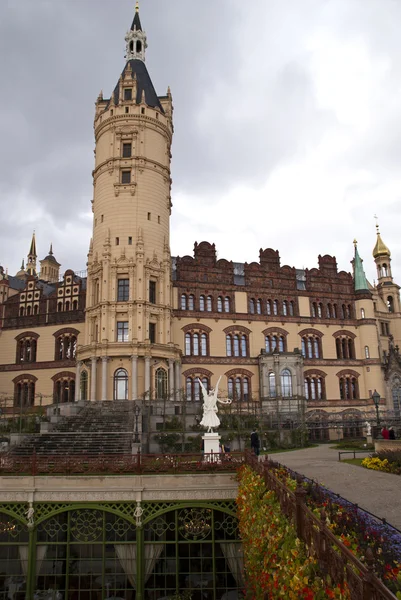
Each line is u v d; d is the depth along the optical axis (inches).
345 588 343.3
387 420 2436.0
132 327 2445.9
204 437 1375.5
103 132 2780.5
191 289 2812.5
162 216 2711.6
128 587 1078.4
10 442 1729.8
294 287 3014.3
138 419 1875.0
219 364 2748.5
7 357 2842.0
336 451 1761.8
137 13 3122.5
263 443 2000.5
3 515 1138.0
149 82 2965.1
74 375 2689.5
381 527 509.7
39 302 2866.6
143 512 1112.8
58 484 1130.0
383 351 3341.5
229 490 1127.0
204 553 1104.2
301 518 513.0
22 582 1099.3
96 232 2672.2
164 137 2829.7
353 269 3240.7
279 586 450.9
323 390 2913.4
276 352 2743.6
